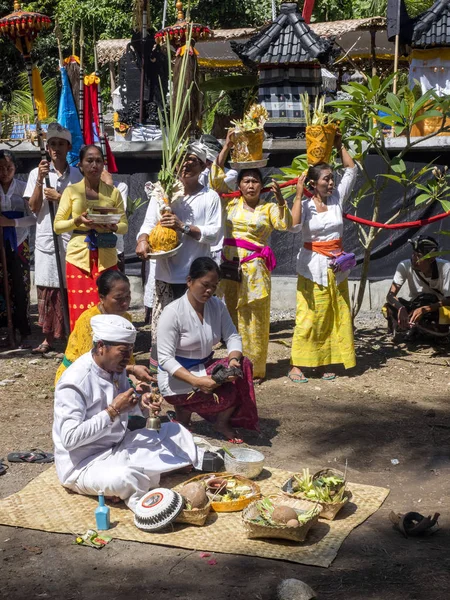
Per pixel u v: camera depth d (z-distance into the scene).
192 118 8.31
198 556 3.97
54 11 19.12
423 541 4.18
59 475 4.60
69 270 6.52
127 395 4.44
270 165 8.95
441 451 5.44
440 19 8.39
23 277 7.96
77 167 7.80
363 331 8.55
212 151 7.54
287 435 5.68
